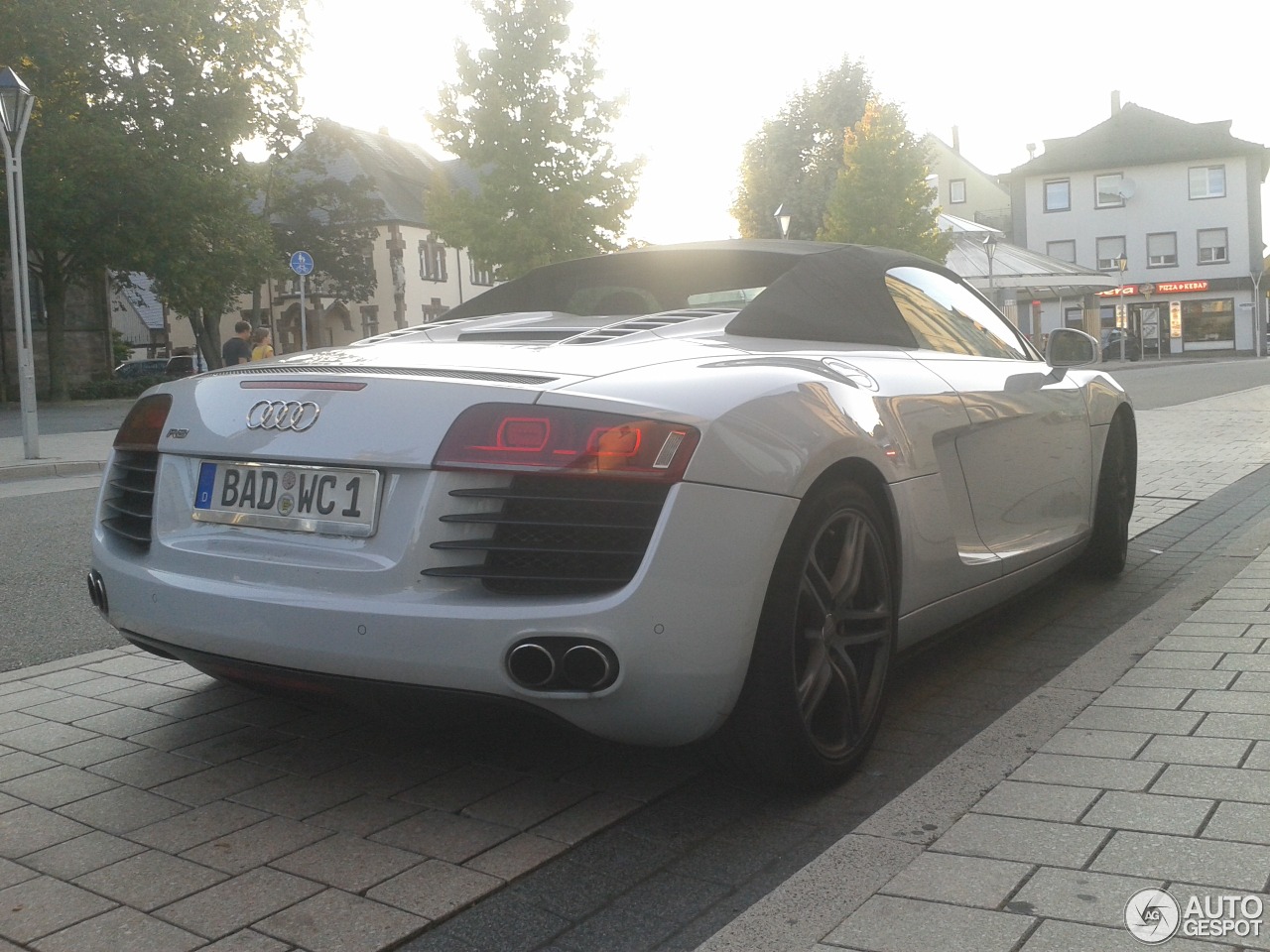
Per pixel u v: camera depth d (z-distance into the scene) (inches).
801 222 2417.6
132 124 1240.8
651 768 118.2
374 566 99.3
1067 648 161.8
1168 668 140.6
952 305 164.1
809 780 108.5
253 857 98.4
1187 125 2340.1
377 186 2335.1
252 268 1385.3
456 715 101.3
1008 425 150.5
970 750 117.7
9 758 124.0
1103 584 199.8
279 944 84.0
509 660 94.3
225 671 108.0
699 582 95.5
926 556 125.3
